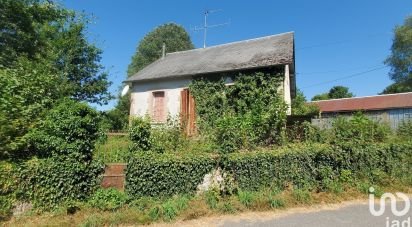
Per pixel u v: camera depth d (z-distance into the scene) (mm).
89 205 6695
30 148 6902
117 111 21250
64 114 7055
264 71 13812
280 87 13422
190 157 7570
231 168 7559
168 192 7270
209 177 7496
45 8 17203
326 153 7969
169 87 16094
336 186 7730
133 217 6195
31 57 16031
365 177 8234
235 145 8438
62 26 19703
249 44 17703
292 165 7715
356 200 7457
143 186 7219
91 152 7289
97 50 20797
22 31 15664
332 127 9562
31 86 7812
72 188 6805
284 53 14148
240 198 7027
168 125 10453
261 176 7551
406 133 10430
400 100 24922
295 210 6805
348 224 5867
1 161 6398
